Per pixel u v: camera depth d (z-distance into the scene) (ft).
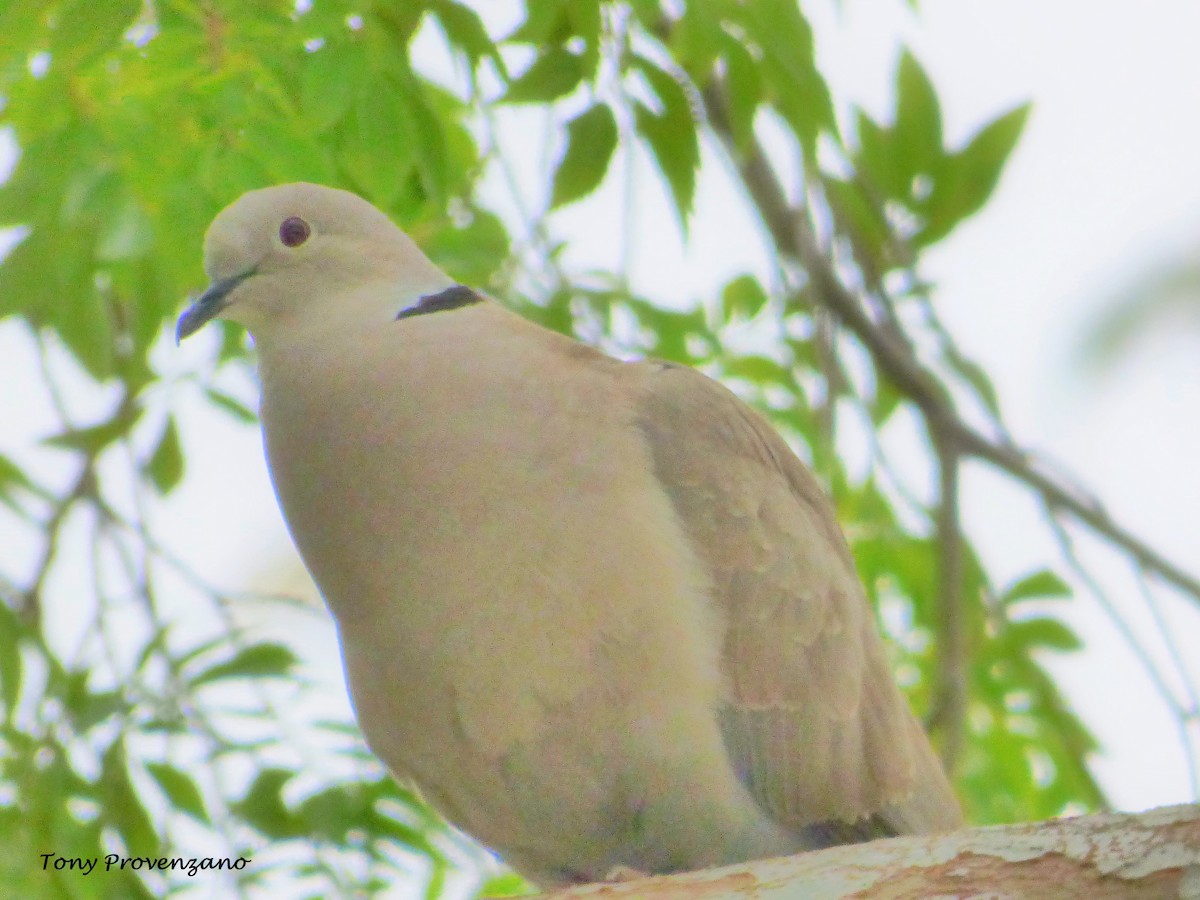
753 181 43.37
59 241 33.68
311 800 36.58
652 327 43.29
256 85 31.86
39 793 36.91
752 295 45.01
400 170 31.40
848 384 43.80
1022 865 21.52
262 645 37.50
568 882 30.81
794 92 33.40
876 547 46.16
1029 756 45.21
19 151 32.45
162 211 31.91
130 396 41.52
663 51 34.32
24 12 29.81
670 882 22.81
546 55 33.09
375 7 31.68
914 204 43.93
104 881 36.60
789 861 22.61
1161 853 20.98
